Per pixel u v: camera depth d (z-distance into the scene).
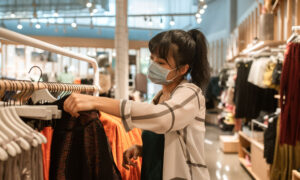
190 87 0.87
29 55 7.73
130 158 1.04
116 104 0.73
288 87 2.09
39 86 0.85
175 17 8.77
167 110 0.75
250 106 3.91
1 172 0.60
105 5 6.36
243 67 3.96
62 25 8.35
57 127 0.82
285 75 2.11
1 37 0.66
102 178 0.77
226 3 7.79
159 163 0.93
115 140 1.05
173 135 0.87
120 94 3.62
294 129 2.08
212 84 7.42
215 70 8.43
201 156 0.90
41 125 0.84
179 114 0.77
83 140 0.79
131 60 8.53
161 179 0.91
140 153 1.07
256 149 3.28
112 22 8.57
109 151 0.82
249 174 3.56
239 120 4.85
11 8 6.36
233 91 4.82
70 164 0.79
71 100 0.72
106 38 8.99
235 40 5.64
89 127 0.79
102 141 0.79
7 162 0.63
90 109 0.71
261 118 3.40
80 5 6.25
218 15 8.39
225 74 5.59
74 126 0.80
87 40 8.66
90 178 0.77
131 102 0.75
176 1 7.54
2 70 7.21
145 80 6.56
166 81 0.92
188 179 0.84
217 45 8.38
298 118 2.06
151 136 0.97
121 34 3.63
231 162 4.14
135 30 9.22
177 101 0.79
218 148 5.08
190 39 0.90
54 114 0.76
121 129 1.10
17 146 0.59
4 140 0.58
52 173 0.81
